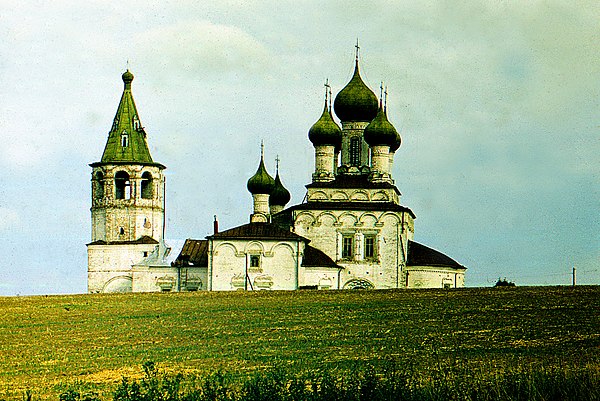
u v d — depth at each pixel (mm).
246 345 79312
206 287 130625
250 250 127750
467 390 49781
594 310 92062
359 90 140875
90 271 143625
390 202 135125
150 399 49281
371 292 112062
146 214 145000
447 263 136000
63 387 63812
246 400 48812
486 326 84625
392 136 137875
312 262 128875
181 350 77750
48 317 97250
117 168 144750
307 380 59812
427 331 83250
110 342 82750
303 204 133000
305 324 89812
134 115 148250
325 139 139250
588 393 48531
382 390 49312
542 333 80188
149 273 132125
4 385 64875
